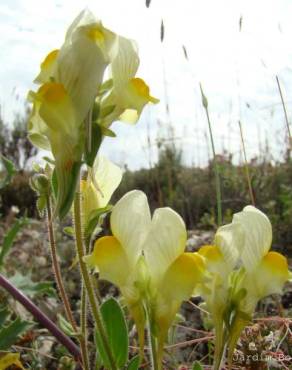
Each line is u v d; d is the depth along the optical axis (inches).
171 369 3.7
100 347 2.7
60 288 3.0
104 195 2.8
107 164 2.8
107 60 2.1
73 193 2.2
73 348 3.4
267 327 3.8
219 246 2.3
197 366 2.5
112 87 2.3
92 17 2.2
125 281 2.3
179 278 2.2
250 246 2.3
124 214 2.3
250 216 2.3
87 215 2.8
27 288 4.0
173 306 2.3
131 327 4.0
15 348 3.9
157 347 2.3
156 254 2.3
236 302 2.3
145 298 2.3
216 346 2.3
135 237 2.3
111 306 2.7
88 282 2.5
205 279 2.2
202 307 2.4
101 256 2.3
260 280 2.3
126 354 2.7
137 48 2.3
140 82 2.4
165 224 2.3
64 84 2.1
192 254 2.3
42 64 2.3
